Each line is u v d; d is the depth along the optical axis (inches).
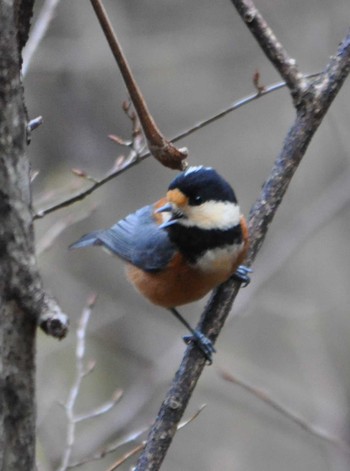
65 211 394.9
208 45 585.6
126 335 567.2
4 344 129.8
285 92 636.7
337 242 624.4
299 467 595.5
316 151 622.2
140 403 465.7
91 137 574.2
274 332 612.1
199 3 605.9
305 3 590.9
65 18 543.2
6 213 126.8
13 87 125.3
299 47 587.5
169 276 282.4
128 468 470.3
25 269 128.5
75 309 516.1
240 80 635.5
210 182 263.4
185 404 216.7
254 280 509.0
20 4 173.2
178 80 637.9
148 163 617.6
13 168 126.4
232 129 644.7
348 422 542.0
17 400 131.3
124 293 577.9
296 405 553.9
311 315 571.2
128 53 568.1
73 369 491.5
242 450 601.3
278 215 615.8
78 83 577.0
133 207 598.2
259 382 557.6
